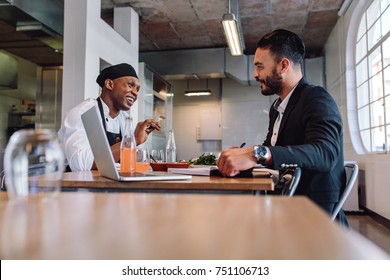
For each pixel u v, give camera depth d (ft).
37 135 2.34
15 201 2.14
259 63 5.83
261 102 26.50
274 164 4.26
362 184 15.30
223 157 4.36
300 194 4.92
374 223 13.30
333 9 17.30
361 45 15.88
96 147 4.12
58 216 1.66
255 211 1.80
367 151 15.35
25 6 11.73
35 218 1.61
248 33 20.75
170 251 1.09
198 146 28.14
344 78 17.20
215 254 1.06
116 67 8.29
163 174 4.37
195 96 28.37
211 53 23.15
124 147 4.70
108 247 1.14
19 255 1.08
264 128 26.30
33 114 24.32
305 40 21.99
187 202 2.15
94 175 4.68
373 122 14.58
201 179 4.07
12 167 2.22
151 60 23.81
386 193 12.40
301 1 16.34
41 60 19.94
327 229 1.36
